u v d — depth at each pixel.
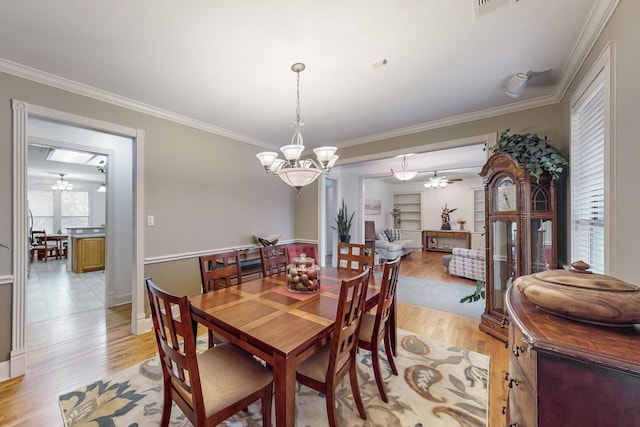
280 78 2.22
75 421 1.56
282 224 4.52
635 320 0.65
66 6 1.44
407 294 4.07
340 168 5.97
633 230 1.24
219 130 3.49
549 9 1.48
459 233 7.85
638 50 1.20
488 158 2.80
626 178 1.29
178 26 1.61
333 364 1.34
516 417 0.82
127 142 3.71
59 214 8.24
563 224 2.46
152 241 2.87
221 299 1.81
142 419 1.58
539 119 2.63
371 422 1.55
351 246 2.74
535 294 0.80
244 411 1.68
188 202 3.19
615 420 0.57
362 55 1.91
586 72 1.83
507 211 2.52
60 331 2.78
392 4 1.44
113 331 2.78
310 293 1.94
